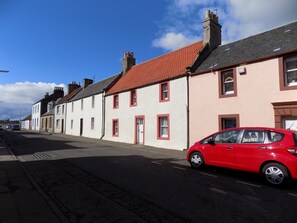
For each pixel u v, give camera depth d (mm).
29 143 21109
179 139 16984
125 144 20719
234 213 5180
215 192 6645
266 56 12859
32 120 66625
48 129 48688
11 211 5227
